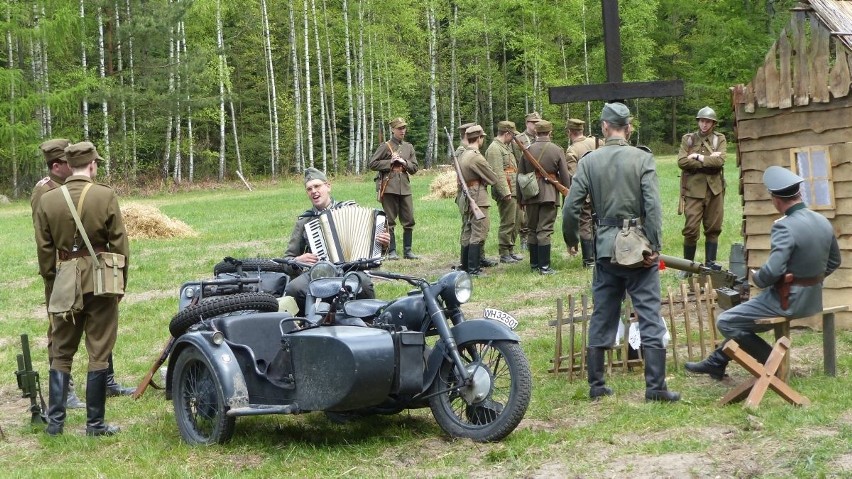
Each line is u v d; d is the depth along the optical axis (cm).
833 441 540
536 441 588
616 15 805
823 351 745
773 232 675
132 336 1052
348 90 5353
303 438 638
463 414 642
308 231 747
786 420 589
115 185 4309
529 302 1109
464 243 1351
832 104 897
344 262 724
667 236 1636
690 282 933
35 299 1359
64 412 686
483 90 6544
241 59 6156
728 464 523
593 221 696
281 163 6109
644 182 667
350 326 612
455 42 6016
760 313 684
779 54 930
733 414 611
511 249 1451
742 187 967
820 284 686
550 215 1312
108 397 805
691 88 5759
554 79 5688
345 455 588
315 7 5903
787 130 928
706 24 5231
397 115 5934
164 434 670
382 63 5778
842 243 891
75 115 4734
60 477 572
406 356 599
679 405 648
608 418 635
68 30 4141
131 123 5034
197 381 654
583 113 6184
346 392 574
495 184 1389
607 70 816
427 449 595
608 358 764
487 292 1198
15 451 652
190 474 566
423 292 618
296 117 5291
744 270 998
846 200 888
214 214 2736
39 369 929
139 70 4741
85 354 986
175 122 5484
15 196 4394
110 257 655
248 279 729
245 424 681
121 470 580
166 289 1398
